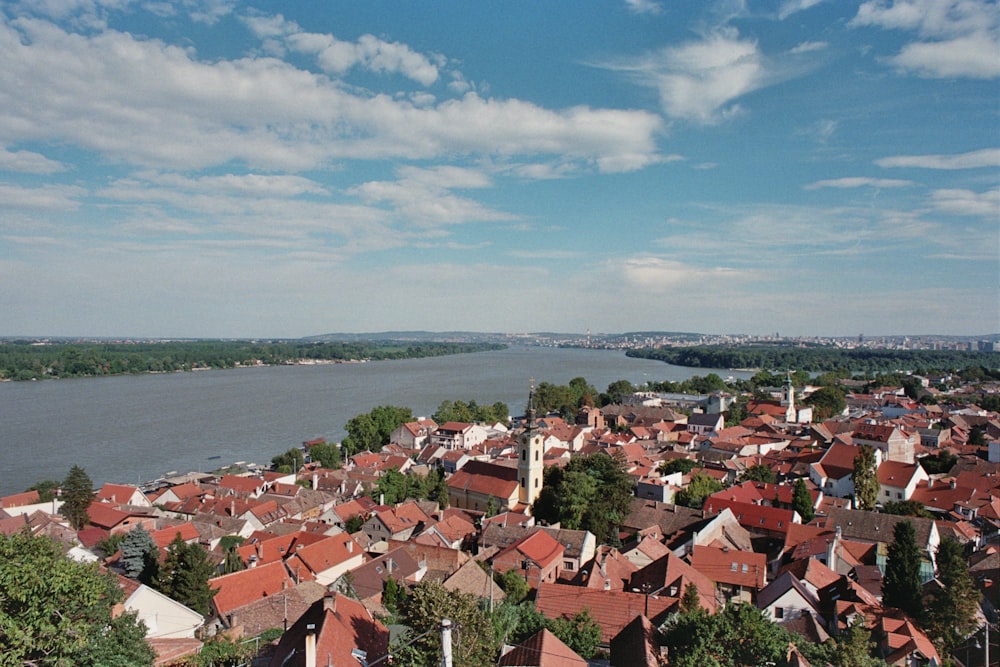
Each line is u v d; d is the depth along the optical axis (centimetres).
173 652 5144
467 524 10125
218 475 15262
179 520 11225
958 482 11944
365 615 5297
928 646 5628
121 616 4216
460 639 4194
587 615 5516
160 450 18625
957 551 6384
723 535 9256
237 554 8256
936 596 6375
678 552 8675
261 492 13075
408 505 10856
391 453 17725
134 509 11838
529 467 11494
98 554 9025
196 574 6141
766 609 6394
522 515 10519
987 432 18125
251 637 5834
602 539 9894
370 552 9362
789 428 19750
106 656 3803
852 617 6238
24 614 3284
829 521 9656
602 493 10562
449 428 19875
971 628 6141
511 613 5825
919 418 19850
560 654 4631
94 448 18562
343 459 18050
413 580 7769
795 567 7619
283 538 9075
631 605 5962
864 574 7869
